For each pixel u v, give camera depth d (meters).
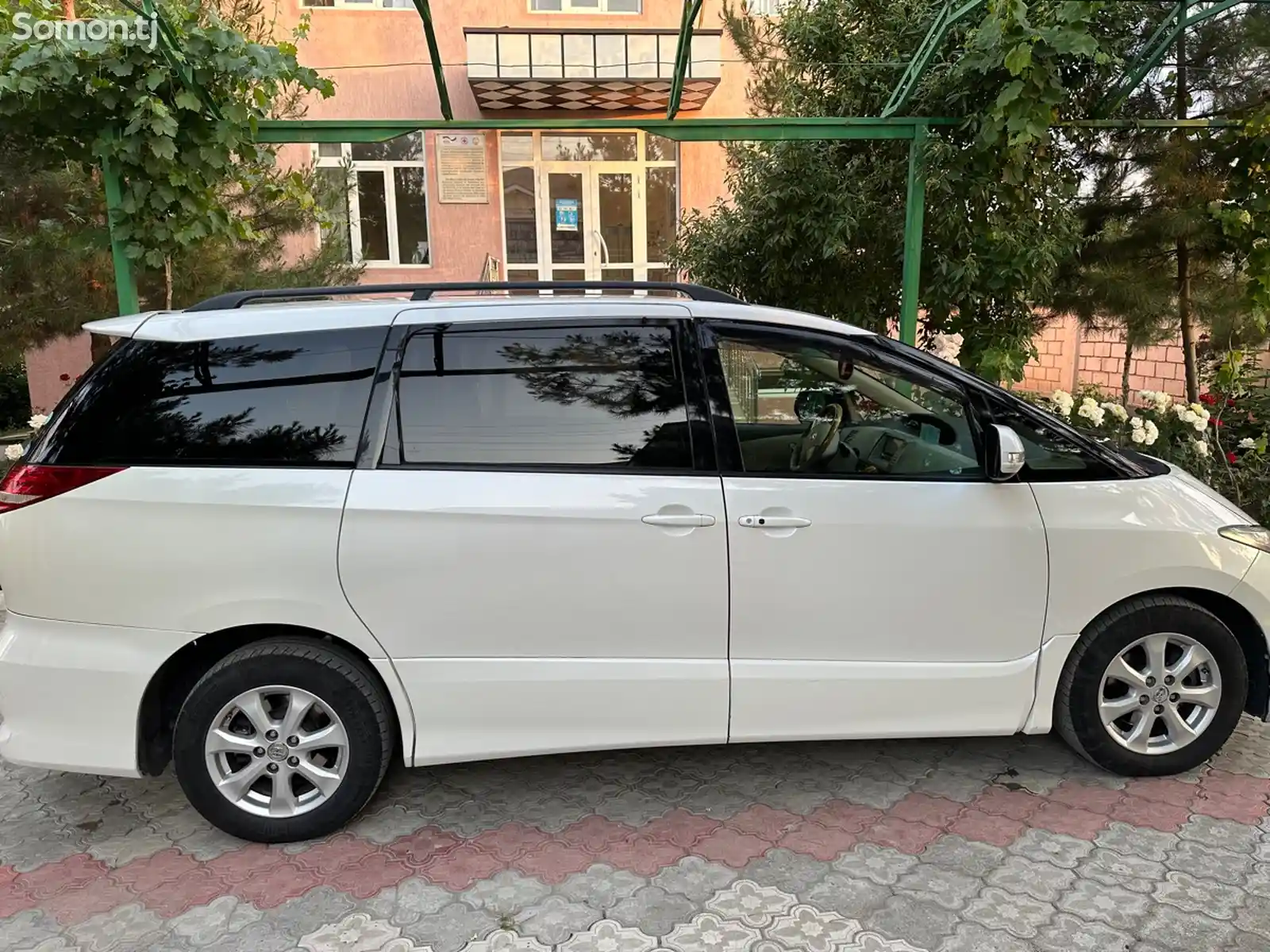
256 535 2.64
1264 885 2.57
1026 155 4.75
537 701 2.78
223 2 6.11
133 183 4.30
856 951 2.32
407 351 2.77
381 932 2.41
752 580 2.78
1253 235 5.45
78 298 6.72
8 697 2.67
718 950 2.33
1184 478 3.17
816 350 2.96
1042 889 2.56
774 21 7.01
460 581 2.70
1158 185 5.77
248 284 6.86
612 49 10.90
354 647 2.76
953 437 3.02
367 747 2.79
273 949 2.36
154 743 2.80
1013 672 2.95
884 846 2.78
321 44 11.65
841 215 5.62
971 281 4.98
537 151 12.48
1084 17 4.23
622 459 2.78
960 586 2.87
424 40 11.80
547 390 2.79
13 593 2.68
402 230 12.40
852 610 2.83
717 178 12.65
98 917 2.48
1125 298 6.11
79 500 2.63
